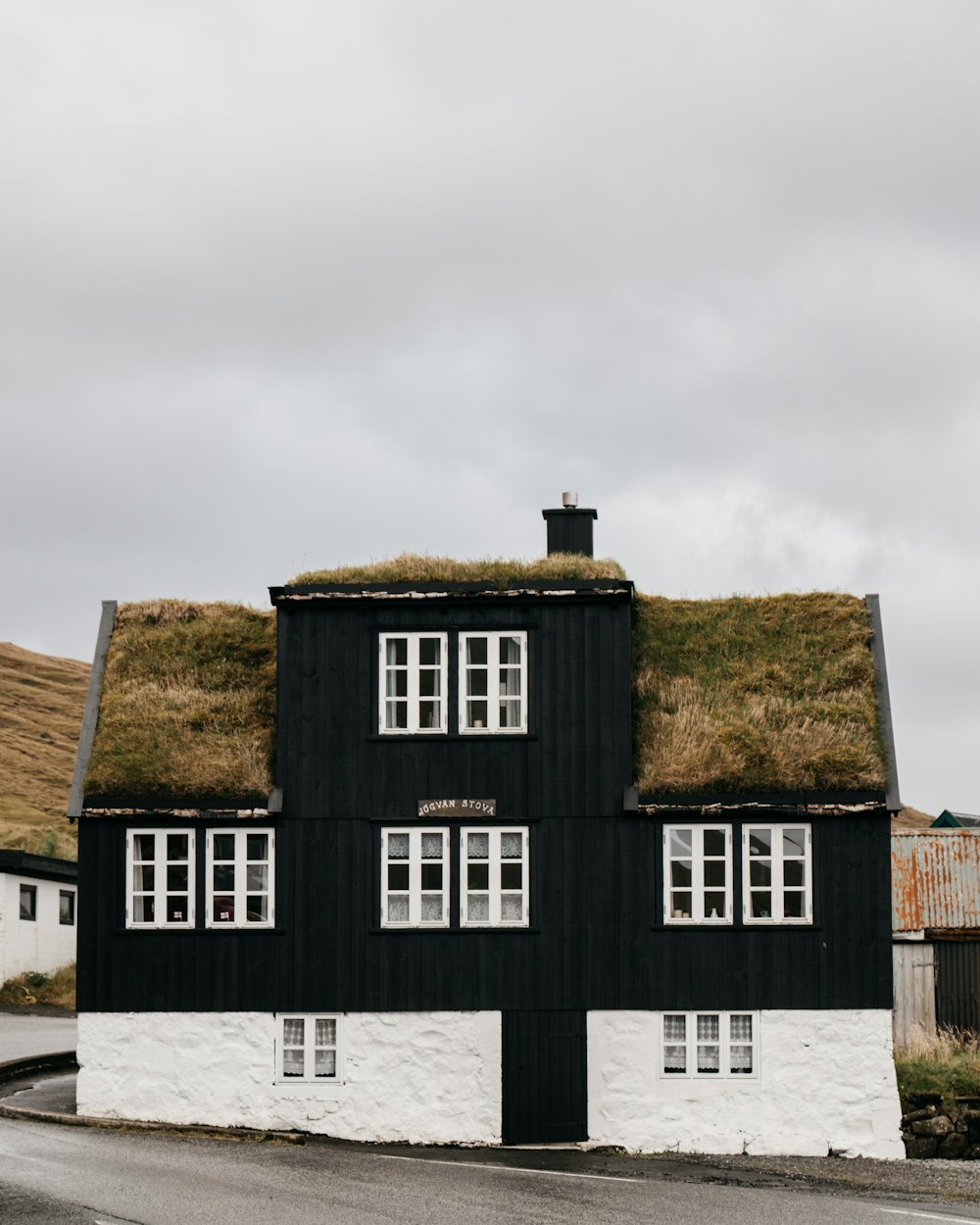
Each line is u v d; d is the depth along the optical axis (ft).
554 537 119.34
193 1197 67.26
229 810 104.88
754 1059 101.86
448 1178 79.41
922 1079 106.11
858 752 105.09
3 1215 61.46
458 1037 103.04
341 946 104.22
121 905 104.94
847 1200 76.02
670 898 103.96
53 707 500.74
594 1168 89.71
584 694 106.11
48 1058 127.65
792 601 117.80
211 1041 103.60
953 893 148.46
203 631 117.08
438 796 105.50
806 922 102.83
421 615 107.34
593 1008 102.99
